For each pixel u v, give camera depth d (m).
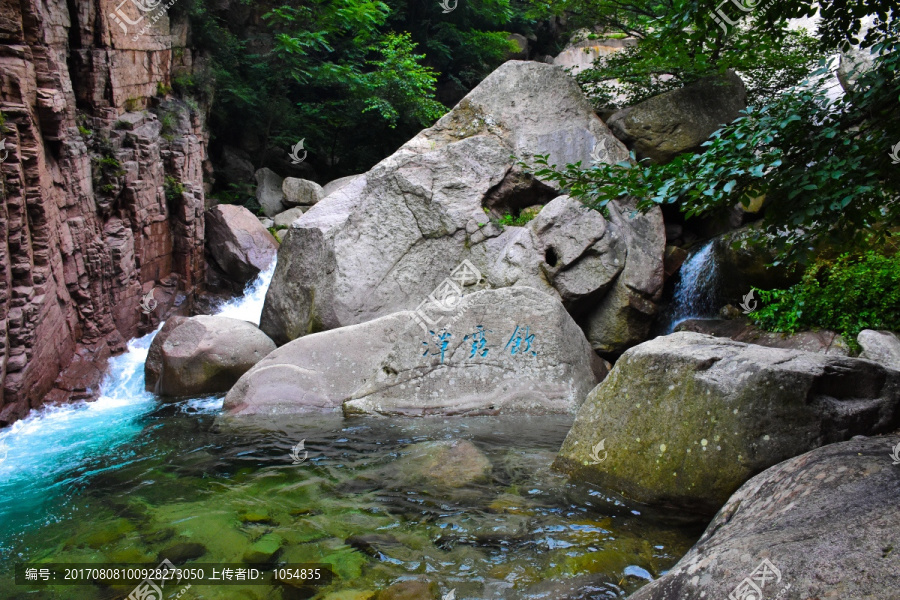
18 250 6.78
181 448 5.81
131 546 3.93
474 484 4.69
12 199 6.66
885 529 2.44
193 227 11.25
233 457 5.50
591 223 8.49
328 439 5.89
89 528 4.21
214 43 14.34
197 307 11.36
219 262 12.23
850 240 4.06
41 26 7.51
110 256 8.91
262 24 16.14
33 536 4.11
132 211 9.63
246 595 3.32
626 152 9.72
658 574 3.41
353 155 17.27
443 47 17.72
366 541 3.88
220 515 4.32
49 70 7.64
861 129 3.67
